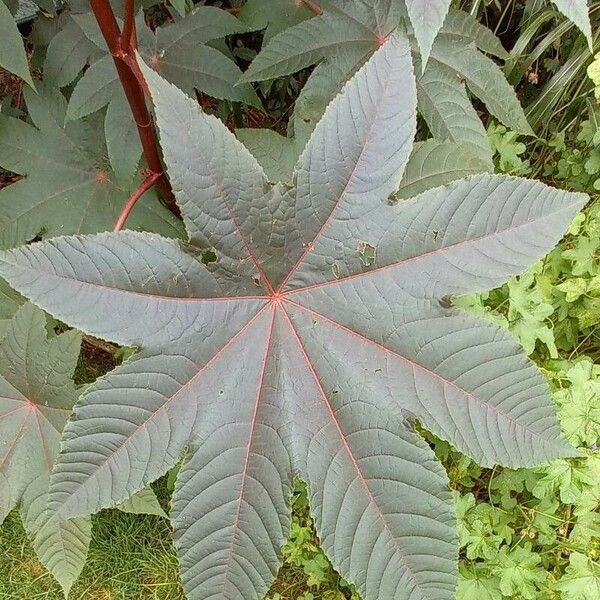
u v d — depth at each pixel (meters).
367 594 0.51
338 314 0.54
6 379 0.69
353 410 0.53
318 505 0.53
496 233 0.50
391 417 0.52
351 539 0.52
